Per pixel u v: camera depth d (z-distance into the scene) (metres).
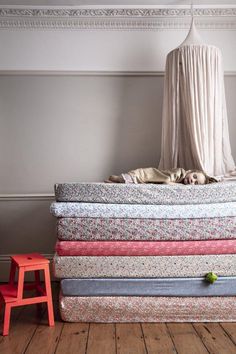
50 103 3.23
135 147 3.26
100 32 3.21
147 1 3.03
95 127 3.25
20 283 2.12
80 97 3.24
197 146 2.66
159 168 2.92
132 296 2.19
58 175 3.24
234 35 3.25
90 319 2.19
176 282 2.19
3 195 3.20
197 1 3.03
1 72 3.18
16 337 2.02
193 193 2.27
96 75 3.23
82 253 2.20
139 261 2.19
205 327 2.12
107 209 2.21
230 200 2.30
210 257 2.20
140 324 2.17
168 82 2.82
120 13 3.13
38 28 3.19
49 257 3.22
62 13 3.12
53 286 3.02
